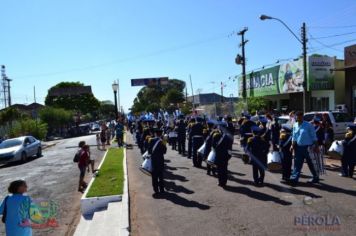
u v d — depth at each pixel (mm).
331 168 13977
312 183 11500
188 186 12383
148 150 11773
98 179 14367
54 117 68875
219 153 11891
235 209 9328
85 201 11164
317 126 13758
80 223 10078
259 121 15805
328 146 16219
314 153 11484
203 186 12211
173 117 28844
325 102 32312
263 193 10672
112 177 14609
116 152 24500
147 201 10891
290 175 11891
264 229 7758
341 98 31469
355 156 12195
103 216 9984
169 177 14109
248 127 15477
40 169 20938
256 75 41719
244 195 10617
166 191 11906
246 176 13289
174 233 7992
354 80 27609
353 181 11617
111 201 11227
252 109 34875
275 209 9070
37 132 47281
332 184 11281
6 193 14617
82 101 99188
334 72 31422
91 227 9023
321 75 31094
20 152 25609
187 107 52375
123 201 10688
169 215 9320
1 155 24984
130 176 15445
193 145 16203
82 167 14250
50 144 43125
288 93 35812
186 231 8047
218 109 44281
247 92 44406
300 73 32312
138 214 9656
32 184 15992
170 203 10438
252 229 7812
